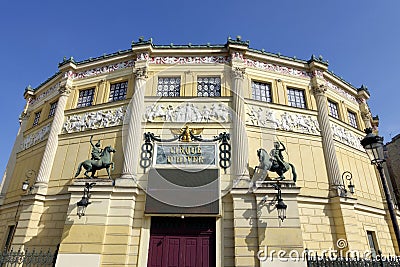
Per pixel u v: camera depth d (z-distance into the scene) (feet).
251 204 44.60
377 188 64.85
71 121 60.49
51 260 43.29
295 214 43.34
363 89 74.38
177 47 60.49
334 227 51.01
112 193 46.11
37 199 52.65
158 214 44.16
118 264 41.73
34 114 73.72
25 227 50.49
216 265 42.16
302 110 59.98
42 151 61.87
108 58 63.67
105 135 55.72
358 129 68.90
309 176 54.08
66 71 65.98
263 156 48.39
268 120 55.36
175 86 58.18
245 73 59.21
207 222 45.47
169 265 43.09
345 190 53.72
